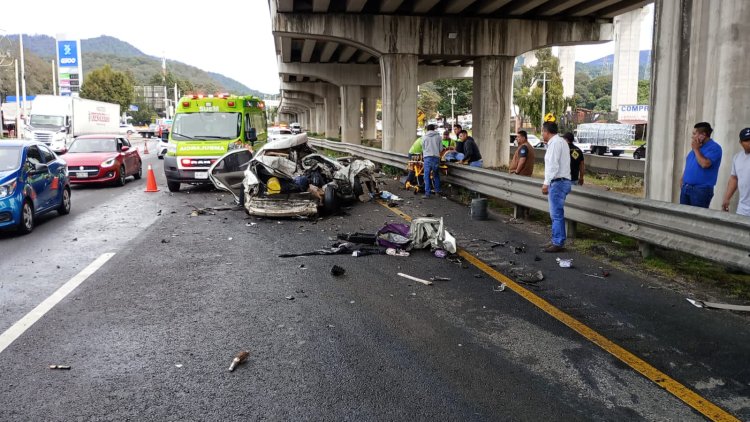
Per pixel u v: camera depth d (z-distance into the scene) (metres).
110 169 17.94
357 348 4.88
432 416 3.73
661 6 9.30
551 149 8.42
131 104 119.44
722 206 7.86
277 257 8.34
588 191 8.82
